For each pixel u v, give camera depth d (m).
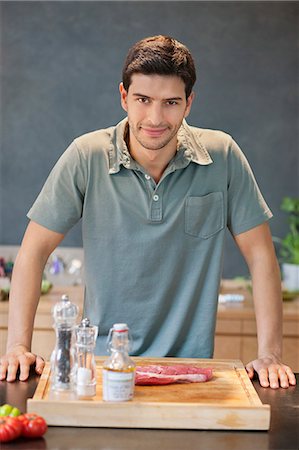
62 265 6.68
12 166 6.95
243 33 6.85
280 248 6.92
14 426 2.60
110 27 6.86
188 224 3.55
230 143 3.66
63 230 3.59
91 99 6.90
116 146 3.54
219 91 6.88
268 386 3.23
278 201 6.95
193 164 3.56
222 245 3.64
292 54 6.87
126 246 3.53
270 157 6.92
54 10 6.86
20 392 3.05
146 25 6.86
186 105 3.41
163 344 3.60
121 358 2.80
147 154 3.44
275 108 6.89
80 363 2.87
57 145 6.93
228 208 3.67
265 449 2.60
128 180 3.52
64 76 6.90
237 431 2.75
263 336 3.55
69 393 2.88
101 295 3.59
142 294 3.57
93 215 3.55
